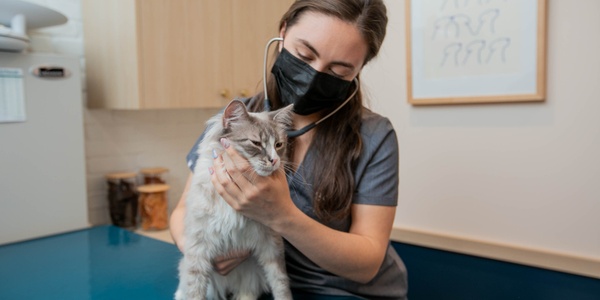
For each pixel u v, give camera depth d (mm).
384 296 1385
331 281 1308
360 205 1269
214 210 1173
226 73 2381
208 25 2273
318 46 1145
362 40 1171
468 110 2303
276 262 1242
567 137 2047
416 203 2535
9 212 1860
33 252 1734
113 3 2080
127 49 2043
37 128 1919
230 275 1309
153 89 2078
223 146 1155
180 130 2754
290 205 1094
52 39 2180
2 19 1805
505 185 2234
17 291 1356
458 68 2277
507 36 2115
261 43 2551
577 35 1976
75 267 1566
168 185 2562
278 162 1110
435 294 2088
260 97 1516
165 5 2090
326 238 1114
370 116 1374
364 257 1154
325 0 1134
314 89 1208
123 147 2480
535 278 1839
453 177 2389
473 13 2201
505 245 2219
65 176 2023
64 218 2029
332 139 1284
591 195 2016
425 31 2357
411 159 2531
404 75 2498
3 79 1800
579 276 1751
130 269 1545
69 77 2006
